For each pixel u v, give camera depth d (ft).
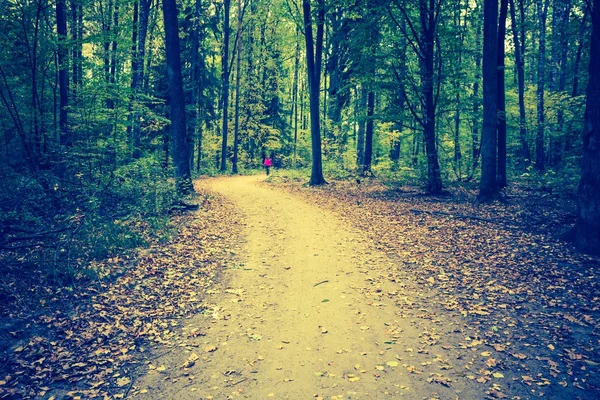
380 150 119.44
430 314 19.71
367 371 14.80
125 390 13.80
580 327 17.61
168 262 27.58
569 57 90.79
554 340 16.62
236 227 39.50
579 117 54.54
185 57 95.61
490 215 40.91
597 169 27.09
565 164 61.05
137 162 43.78
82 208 34.14
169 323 19.08
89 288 21.84
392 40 59.93
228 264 28.19
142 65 65.00
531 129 75.25
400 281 24.44
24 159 41.52
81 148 41.78
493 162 48.26
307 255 30.25
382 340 17.22
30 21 40.04
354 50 61.52
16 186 30.17
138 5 72.84
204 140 129.29
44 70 44.14
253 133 136.05
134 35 65.92
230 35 131.95
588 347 15.90
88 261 25.27
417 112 63.62
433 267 26.73
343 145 95.66
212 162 133.90
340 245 32.99
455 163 69.62
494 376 14.20
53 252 25.04
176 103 49.11
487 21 45.96
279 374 14.76
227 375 14.74
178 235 34.63
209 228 38.06
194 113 96.78
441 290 22.80
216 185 78.43
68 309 19.38
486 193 48.62
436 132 69.05
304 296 22.38
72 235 25.94
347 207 50.90
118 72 53.72
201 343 17.22
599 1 25.77
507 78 102.53
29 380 13.99
